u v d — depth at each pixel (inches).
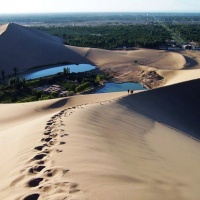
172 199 352.2
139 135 778.8
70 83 2529.5
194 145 847.1
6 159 476.7
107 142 594.6
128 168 445.7
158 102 1333.7
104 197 304.8
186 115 1309.1
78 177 353.7
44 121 741.9
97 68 3316.9
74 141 530.9
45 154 450.6
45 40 4109.3
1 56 3356.3
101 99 1488.7
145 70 3024.1
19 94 2210.9
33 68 3321.9
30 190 325.7
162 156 620.1
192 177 508.7
